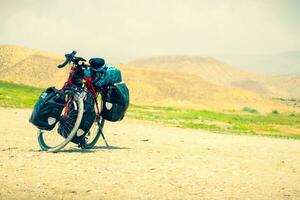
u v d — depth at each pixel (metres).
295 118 89.69
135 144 11.92
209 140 15.48
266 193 6.35
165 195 5.86
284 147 14.96
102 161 7.95
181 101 116.88
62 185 6.01
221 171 7.91
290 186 6.98
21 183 5.98
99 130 9.70
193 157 9.54
